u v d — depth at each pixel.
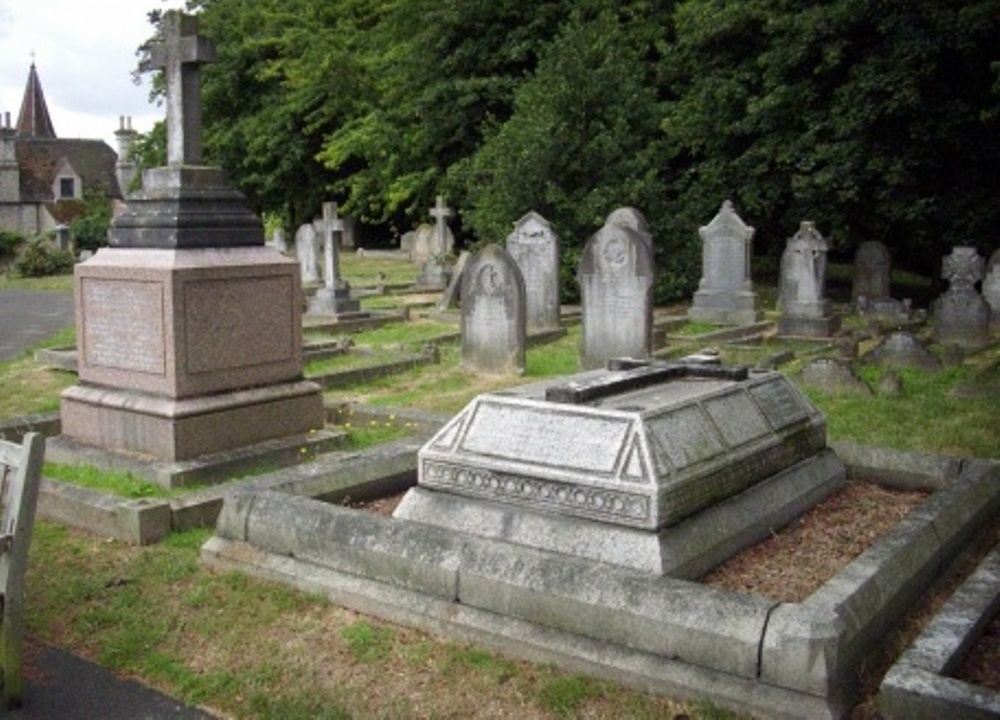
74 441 8.16
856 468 6.77
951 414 9.75
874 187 22.52
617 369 6.78
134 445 7.78
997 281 18.34
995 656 4.33
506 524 5.14
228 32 43.78
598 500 4.91
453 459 5.43
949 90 21.25
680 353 14.01
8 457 4.37
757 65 23.62
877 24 20.94
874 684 4.10
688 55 25.25
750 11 22.70
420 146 33.03
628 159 22.42
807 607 4.06
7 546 4.22
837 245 24.52
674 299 21.66
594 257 13.41
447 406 10.58
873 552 4.76
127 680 4.59
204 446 7.68
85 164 69.50
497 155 22.77
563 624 4.43
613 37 23.69
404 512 5.51
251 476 7.48
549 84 22.86
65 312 22.97
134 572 5.74
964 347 14.70
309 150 42.09
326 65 37.94
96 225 46.62
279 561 5.46
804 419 6.36
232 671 4.60
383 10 38.41
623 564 4.75
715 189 24.16
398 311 19.28
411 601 4.88
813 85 22.42
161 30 8.34
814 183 22.03
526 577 4.57
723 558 5.15
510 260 12.81
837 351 14.03
